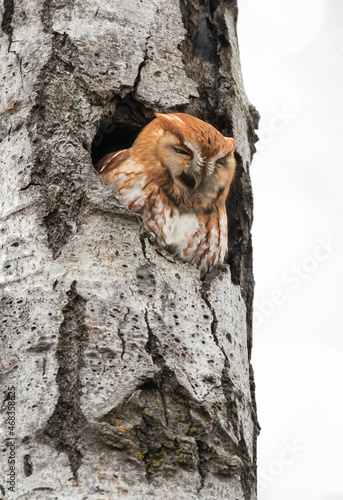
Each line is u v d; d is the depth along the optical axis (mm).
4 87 6695
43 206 6000
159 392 5367
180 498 4957
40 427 5004
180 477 5039
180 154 7688
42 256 5766
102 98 6691
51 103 6465
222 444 5461
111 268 5777
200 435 5336
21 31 6895
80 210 6012
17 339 5426
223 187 7969
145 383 5316
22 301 5574
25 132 6344
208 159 7676
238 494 5312
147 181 7707
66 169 6168
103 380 5203
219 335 6051
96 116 6617
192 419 5375
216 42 8039
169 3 7492
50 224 5953
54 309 5492
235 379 5945
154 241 6102
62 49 6738
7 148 6398
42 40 6742
